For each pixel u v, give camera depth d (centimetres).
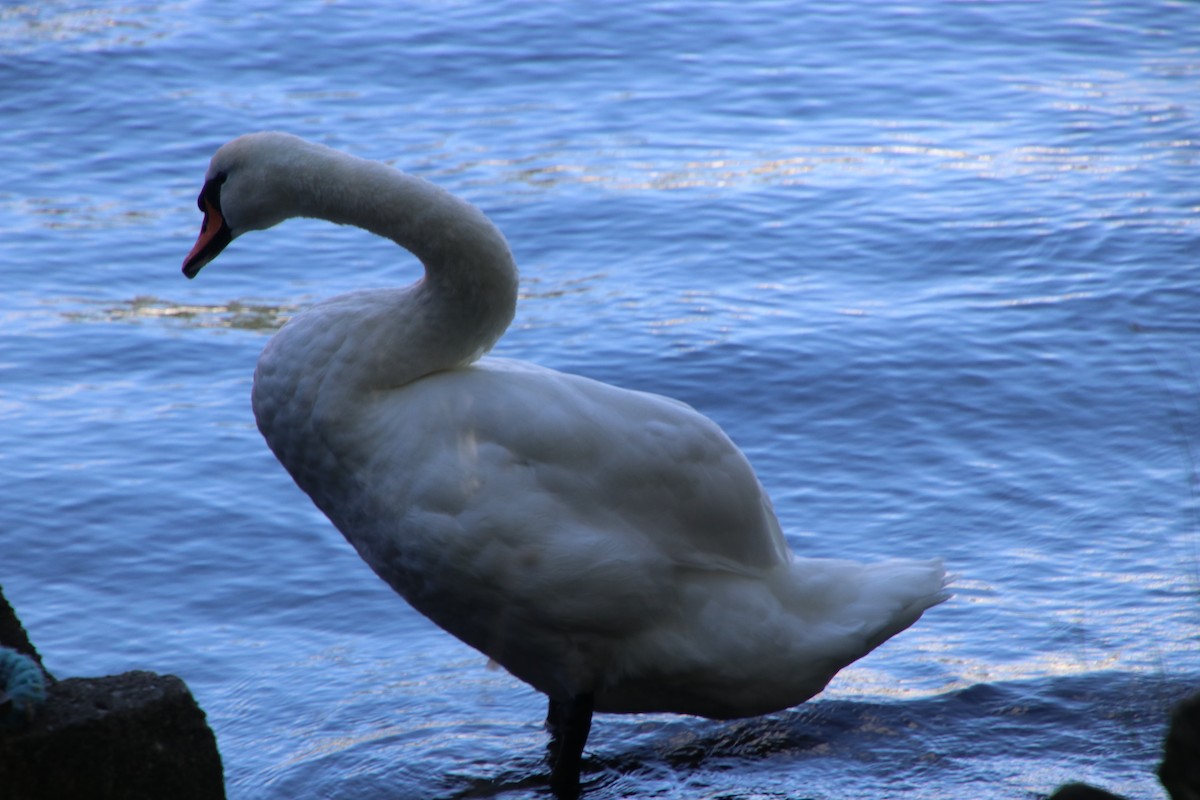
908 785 796
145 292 1542
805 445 1223
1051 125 2000
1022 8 2548
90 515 1117
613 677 815
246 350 1410
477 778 826
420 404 769
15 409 1286
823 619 817
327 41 2362
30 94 2128
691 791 807
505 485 758
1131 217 1664
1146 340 1379
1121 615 962
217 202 857
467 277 773
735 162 1881
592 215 1712
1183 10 2516
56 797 584
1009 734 841
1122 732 834
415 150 1927
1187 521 1078
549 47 2345
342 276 1587
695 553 792
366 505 787
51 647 959
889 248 1617
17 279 1564
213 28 2409
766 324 1434
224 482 1170
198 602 1016
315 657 954
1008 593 999
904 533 1086
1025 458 1186
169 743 599
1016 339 1388
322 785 815
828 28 2453
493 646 821
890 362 1349
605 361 1362
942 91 2155
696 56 2312
